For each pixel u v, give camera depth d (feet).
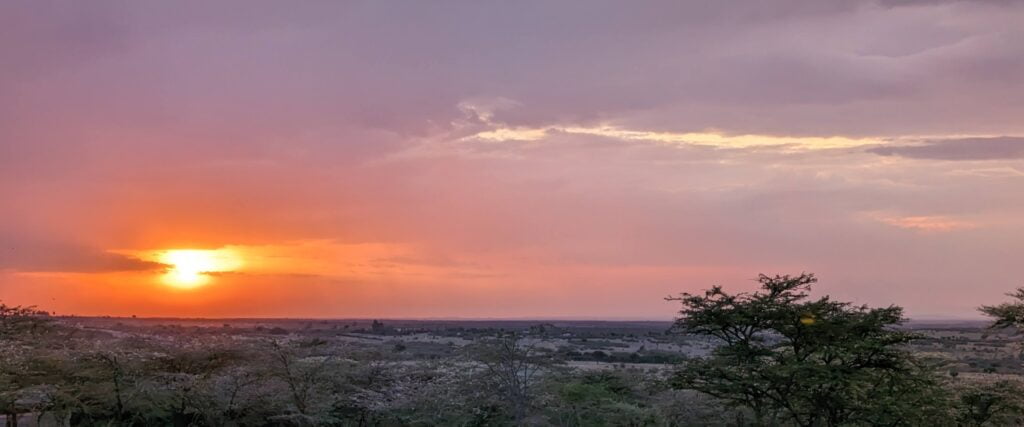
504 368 130.52
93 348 118.42
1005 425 118.42
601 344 374.02
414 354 163.32
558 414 126.31
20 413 121.70
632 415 125.29
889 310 107.14
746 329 113.91
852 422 105.09
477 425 125.59
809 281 129.80
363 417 126.11
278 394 120.57
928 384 105.81
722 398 115.55
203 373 124.06
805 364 102.73
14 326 132.26
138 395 115.14
